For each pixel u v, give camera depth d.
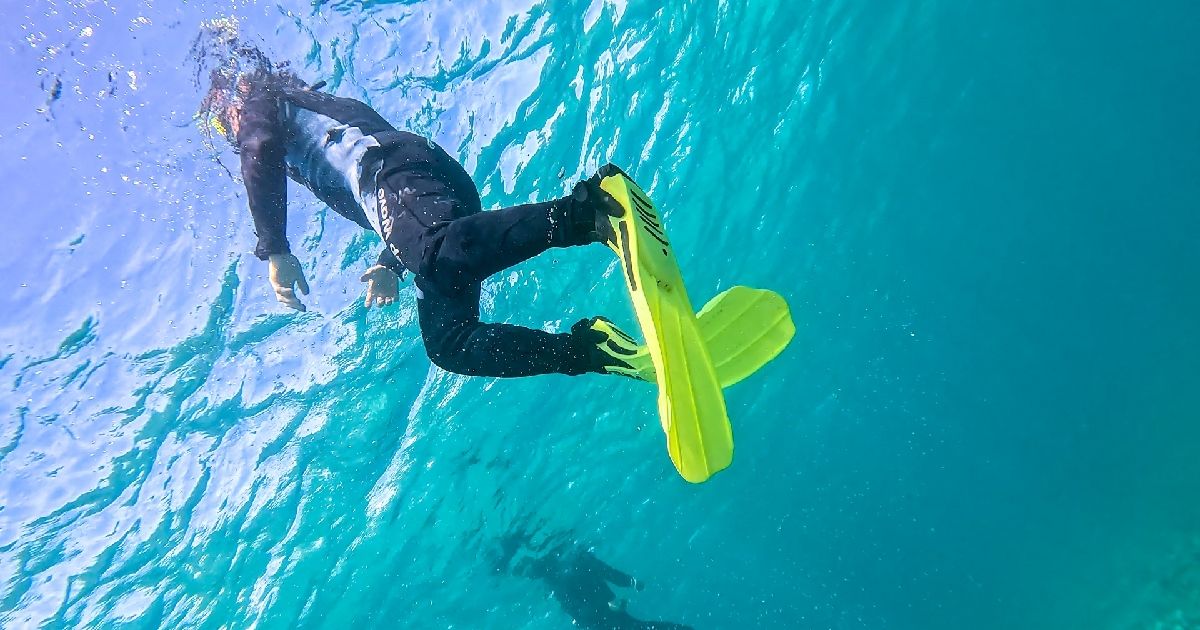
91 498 3.47
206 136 3.33
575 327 1.69
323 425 3.65
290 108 2.10
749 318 1.70
